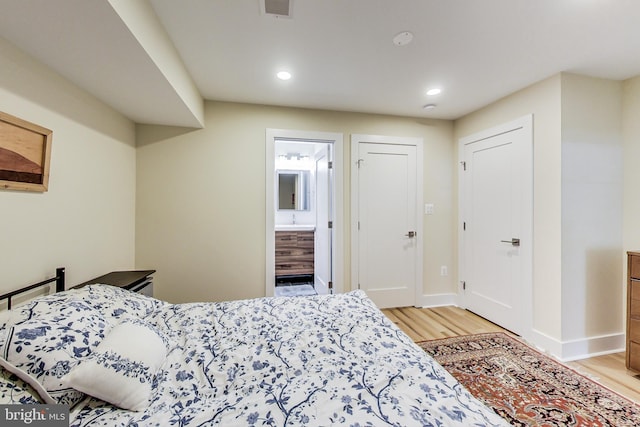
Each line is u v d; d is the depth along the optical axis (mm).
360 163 3115
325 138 2998
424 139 3285
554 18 1559
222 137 2732
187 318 1482
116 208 2211
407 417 775
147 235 2586
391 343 1245
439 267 3367
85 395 881
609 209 2256
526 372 1938
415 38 1758
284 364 1093
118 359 911
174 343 1254
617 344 2281
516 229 2549
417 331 2641
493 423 764
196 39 1748
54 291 1516
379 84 2398
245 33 1697
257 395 895
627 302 1992
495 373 1927
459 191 3275
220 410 827
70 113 1650
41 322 935
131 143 2457
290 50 1889
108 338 992
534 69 2137
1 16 1070
